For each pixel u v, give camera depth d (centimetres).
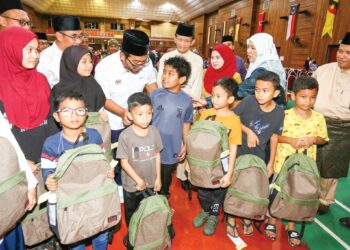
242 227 227
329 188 245
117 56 213
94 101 187
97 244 163
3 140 111
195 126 185
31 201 127
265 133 202
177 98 204
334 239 218
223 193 211
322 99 231
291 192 183
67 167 127
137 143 178
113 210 135
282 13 832
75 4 1736
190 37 265
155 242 158
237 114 212
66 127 148
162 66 275
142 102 168
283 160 210
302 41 735
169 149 207
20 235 145
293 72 721
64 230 124
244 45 1080
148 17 2016
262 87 188
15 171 112
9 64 146
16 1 194
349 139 227
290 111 209
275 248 203
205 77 289
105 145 173
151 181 189
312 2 692
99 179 133
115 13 1927
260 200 184
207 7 1459
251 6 1016
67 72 176
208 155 176
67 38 229
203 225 226
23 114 152
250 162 190
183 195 278
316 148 229
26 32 146
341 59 214
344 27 597
